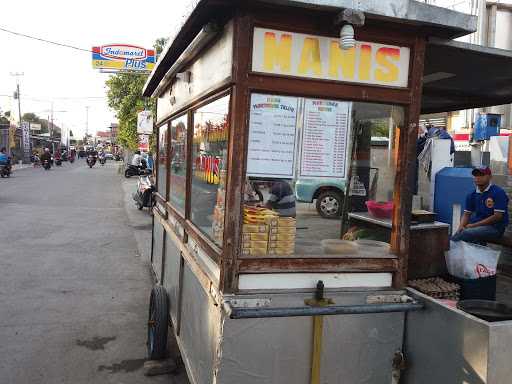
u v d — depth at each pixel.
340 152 2.67
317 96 2.52
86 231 10.09
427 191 5.29
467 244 3.27
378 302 2.65
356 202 2.78
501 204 4.61
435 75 3.73
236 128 2.38
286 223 2.62
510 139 5.75
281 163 2.54
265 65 2.40
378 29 2.56
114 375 3.95
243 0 2.27
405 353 2.69
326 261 2.58
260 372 2.47
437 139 5.25
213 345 2.57
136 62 20.33
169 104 4.91
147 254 8.21
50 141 59.94
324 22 2.44
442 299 2.89
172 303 4.17
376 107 2.71
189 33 3.03
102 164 45.88
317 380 2.56
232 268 2.43
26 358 4.18
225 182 2.53
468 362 2.28
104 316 5.23
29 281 6.41
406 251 2.71
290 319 2.49
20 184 20.80
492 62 3.27
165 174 5.08
